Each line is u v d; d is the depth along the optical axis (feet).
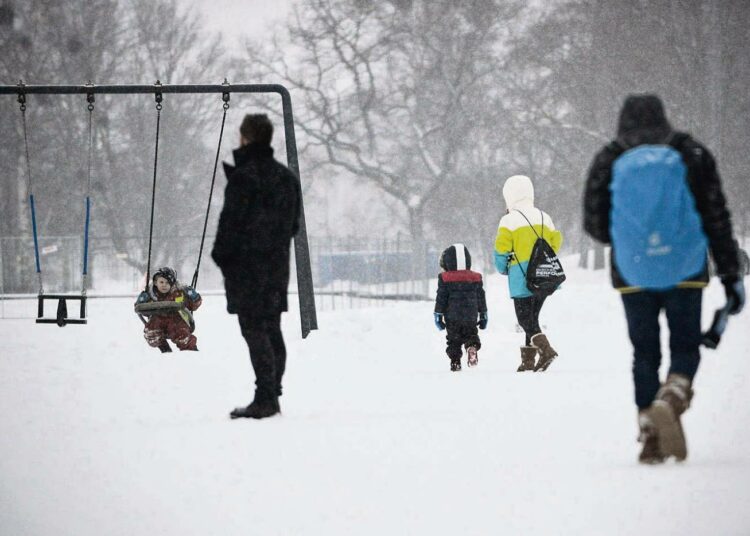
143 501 48.21
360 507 45.65
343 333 165.89
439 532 40.91
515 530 40.47
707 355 121.80
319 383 105.40
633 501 43.73
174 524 43.65
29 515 46.03
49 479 54.19
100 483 52.75
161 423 76.07
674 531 38.93
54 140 538.06
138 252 519.60
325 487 50.06
